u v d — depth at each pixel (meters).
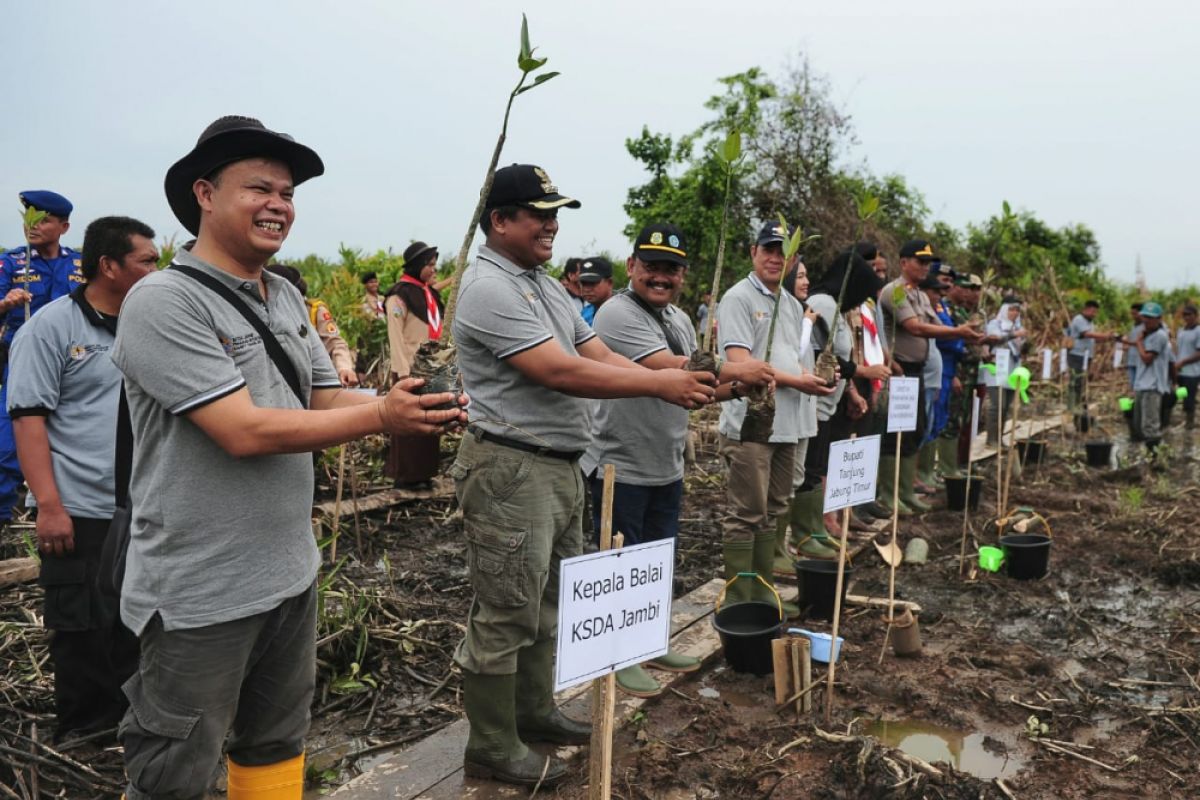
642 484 3.95
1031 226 23.12
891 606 4.50
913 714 3.94
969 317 8.92
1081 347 13.52
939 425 8.09
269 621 2.29
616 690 3.96
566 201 3.03
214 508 2.12
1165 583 6.02
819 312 5.81
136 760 2.21
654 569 2.45
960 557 6.29
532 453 3.03
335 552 5.82
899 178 19.17
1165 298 25.44
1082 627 5.13
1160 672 4.49
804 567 5.06
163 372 2.02
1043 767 3.50
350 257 12.24
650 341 3.84
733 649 4.24
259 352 2.20
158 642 2.15
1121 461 10.39
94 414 3.28
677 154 18.12
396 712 3.88
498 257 3.05
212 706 2.19
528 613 3.10
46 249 5.59
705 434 10.33
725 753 3.52
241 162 2.12
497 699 3.14
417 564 5.80
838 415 6.26
